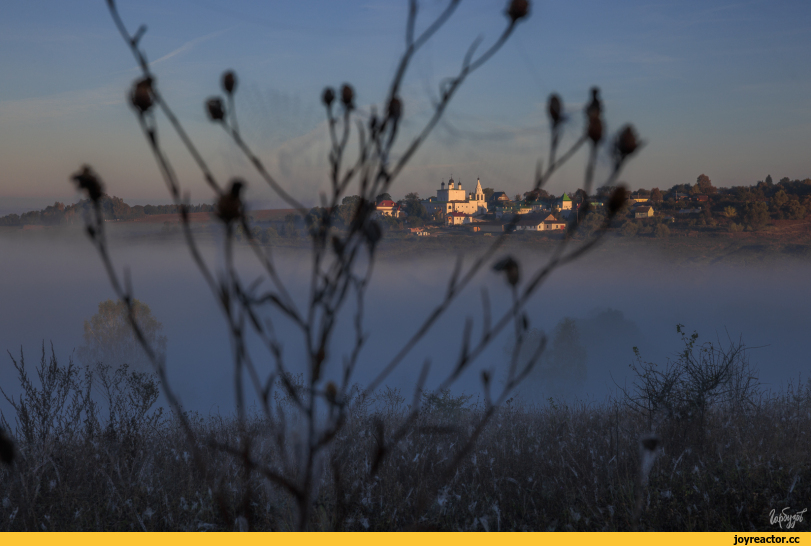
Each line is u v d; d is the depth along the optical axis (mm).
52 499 3504
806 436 4984
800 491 3770
